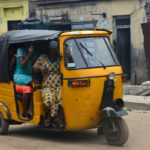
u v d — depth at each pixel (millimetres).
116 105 7988
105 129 8094
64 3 22312
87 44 8203
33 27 21609
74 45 8055
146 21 19484
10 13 25562
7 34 9109
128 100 14031
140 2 19672
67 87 7852
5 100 9312
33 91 8492
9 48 9164
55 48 7789
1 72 9242
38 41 8375
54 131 9688
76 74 7801
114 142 7961
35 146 7945
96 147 7828
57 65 8180
